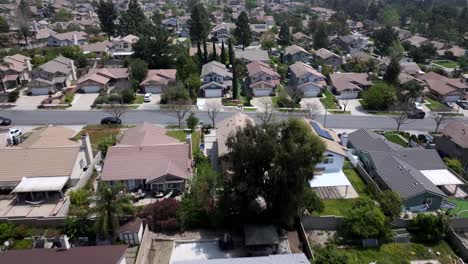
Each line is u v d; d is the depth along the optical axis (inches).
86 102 3014.3
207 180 1553.9
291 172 1390.3
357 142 2181.3
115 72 3516.2
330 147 1800.0
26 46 4677.7
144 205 1638.8
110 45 4581.7
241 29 4798.2
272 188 1457.9
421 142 2374.5
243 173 1449.3
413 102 3105.3
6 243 1392.7
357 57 4242.1
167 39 3895.2
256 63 3646.7
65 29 5516.7
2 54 4015.8
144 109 2893.7
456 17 6397.6
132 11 5255.9
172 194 1721.2
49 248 1262.3
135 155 1831.9
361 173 1951.3
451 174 1863.9
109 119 2576.3
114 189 1390.3
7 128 2465.6
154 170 1769.2
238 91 3334.2
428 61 4751.5
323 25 5497.1
